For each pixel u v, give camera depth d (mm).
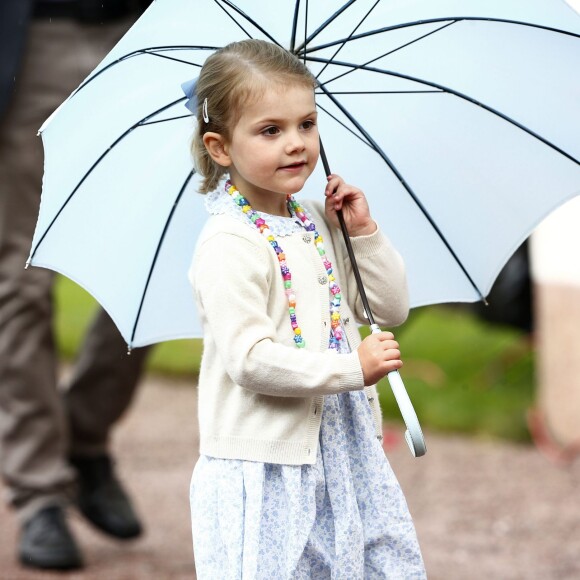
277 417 9328
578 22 9516
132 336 10617
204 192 9805
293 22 9602
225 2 9211
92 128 9320
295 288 9461
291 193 9250
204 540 9391
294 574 9195
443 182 10391
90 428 16812
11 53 15344
